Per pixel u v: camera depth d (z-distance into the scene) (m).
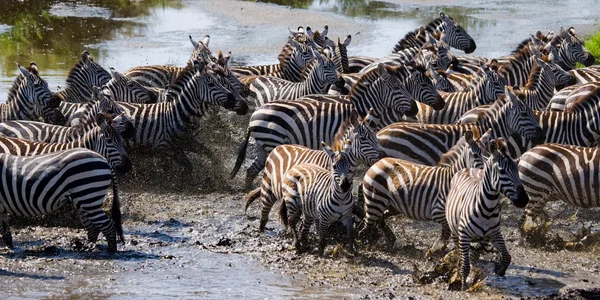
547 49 40.41
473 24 65.50
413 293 21.36
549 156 25.62
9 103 33.12
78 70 37.84
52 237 25.66
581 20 66.94
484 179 20.72
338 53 41.66
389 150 27.08
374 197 24.33
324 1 76.69
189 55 53.62
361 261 23.81
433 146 27.00
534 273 22.98
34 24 62.81
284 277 22.50
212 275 22.56
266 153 30.94
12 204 23.91
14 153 26.02
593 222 27.94
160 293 21.05
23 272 22.39
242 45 56.81
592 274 23.06
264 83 37.12
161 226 27.05
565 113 29.83
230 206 29.47
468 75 37.53
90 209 24.05
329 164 25.36
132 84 35.72
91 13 67.81
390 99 31.12
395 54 41.00
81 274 22.38
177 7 71.50
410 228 26.84
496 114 28.59
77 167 23.92
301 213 25.44
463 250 21.38
